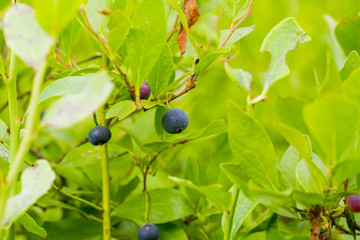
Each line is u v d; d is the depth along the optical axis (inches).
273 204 15.4
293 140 14.7
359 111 14.2
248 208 16.2
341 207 15.7
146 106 16.0
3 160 16.3
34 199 14.8
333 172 14.7
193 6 16.9
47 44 14.5
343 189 15.9
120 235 17.9
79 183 18.1
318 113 14.2
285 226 16.5
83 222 17.7
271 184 15.3
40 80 14.3
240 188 15.4
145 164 17.4
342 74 16.1
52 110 14.0
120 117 16.0
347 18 17.0
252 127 15.1
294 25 15.4
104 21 16.0
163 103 16.3
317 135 14.4
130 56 15.7
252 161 15.2
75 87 15.9
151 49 15.6
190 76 16.5
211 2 17.0
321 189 14.9
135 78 15.8
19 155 14.2
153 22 15.5
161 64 16.2
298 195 14.9
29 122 14.3
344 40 17.2
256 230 16.6
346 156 15.0
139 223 18.1
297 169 15.3
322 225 15.4
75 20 17.2
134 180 17.9
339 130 14.3
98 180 18.1
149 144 16.7
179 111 16.4
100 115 16.8
